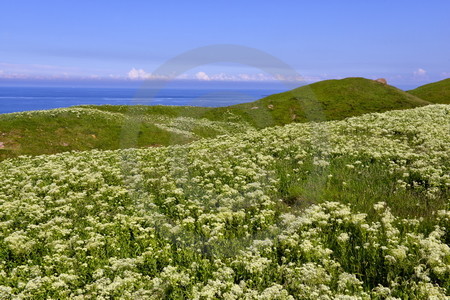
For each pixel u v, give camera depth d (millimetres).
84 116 41875
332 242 9344
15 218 11820
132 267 8352
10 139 34375
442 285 7305
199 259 8758
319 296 7078
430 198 11844
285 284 7645
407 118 28797
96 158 21891
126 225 10633
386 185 13430
